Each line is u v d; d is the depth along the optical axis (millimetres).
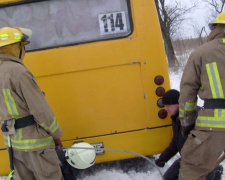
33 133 2717
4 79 2617
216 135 2672
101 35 3535
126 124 3643
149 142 3670
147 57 3502
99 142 3670
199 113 2785
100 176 4082
